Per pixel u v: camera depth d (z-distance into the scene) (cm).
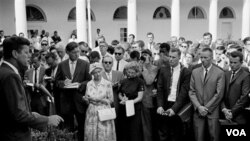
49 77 650
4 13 1900
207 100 498
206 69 505
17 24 1605
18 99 276
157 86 568
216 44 834
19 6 1598
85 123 519
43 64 750
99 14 2084
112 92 531
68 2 2017
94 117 509
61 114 575
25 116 277
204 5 2255
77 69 574
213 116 493
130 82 555
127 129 559
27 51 296
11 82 274
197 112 508
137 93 552
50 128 350
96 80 523
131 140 554
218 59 705
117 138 584
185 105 530
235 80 491
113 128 519
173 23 1855
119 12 2147
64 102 575
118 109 571
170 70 562
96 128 505
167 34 2236
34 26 1984
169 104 555
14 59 291
